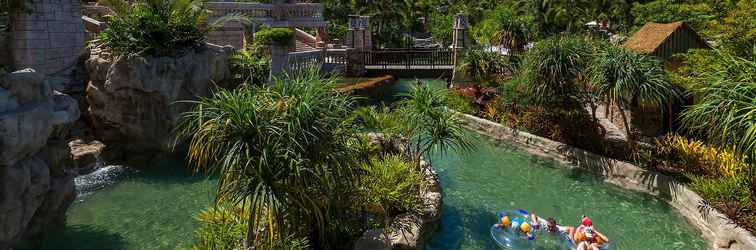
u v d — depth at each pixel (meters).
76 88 15.55
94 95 14.47
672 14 30.09
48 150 9.57
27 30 14.59
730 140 9.46
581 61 14.62
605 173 13.91
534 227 10.41
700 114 10.01
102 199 12.05
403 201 10.25
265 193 6.78
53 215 9.85
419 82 13.34
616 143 14.84
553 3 55.88
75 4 16.48
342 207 9.27
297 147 6.93
